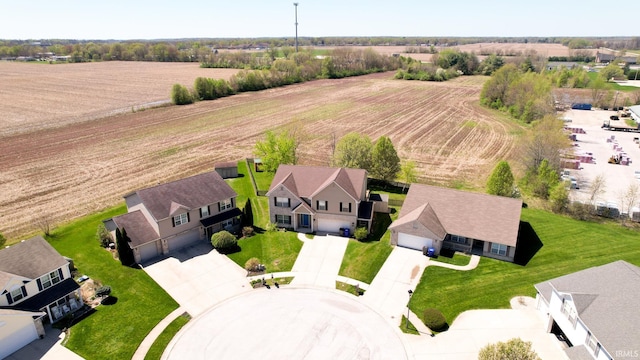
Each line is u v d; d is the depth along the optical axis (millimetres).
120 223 41531
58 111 116062
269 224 49250
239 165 71125
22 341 30469
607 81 165000
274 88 161500
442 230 43188
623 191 60125
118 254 41281
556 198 52031
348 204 45906
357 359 29344
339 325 32688
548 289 33594
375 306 35000
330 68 193500
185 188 45781
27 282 32094
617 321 26438
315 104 128125
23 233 47688
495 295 36250
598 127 101500
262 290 37156
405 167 61594
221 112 116250
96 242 44969
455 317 33625
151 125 101000
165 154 77812
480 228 42531
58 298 33125
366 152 59938
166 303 35344
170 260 41938
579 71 153250
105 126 99562
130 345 30641
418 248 43656
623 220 50000
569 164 70750
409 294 35031
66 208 54438
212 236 44031
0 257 32500
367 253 43156
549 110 100000
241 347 30422
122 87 158250
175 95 127312
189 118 108875
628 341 25078
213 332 31938
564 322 30047
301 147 82125
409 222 42875
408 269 40344
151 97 138750
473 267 40625
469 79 190125
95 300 35656
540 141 63250
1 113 112750
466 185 62469
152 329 32281
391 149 59094
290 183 48406
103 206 55094
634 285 28484
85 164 72000
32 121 103812
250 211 49594
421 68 192375
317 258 42312
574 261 41125
